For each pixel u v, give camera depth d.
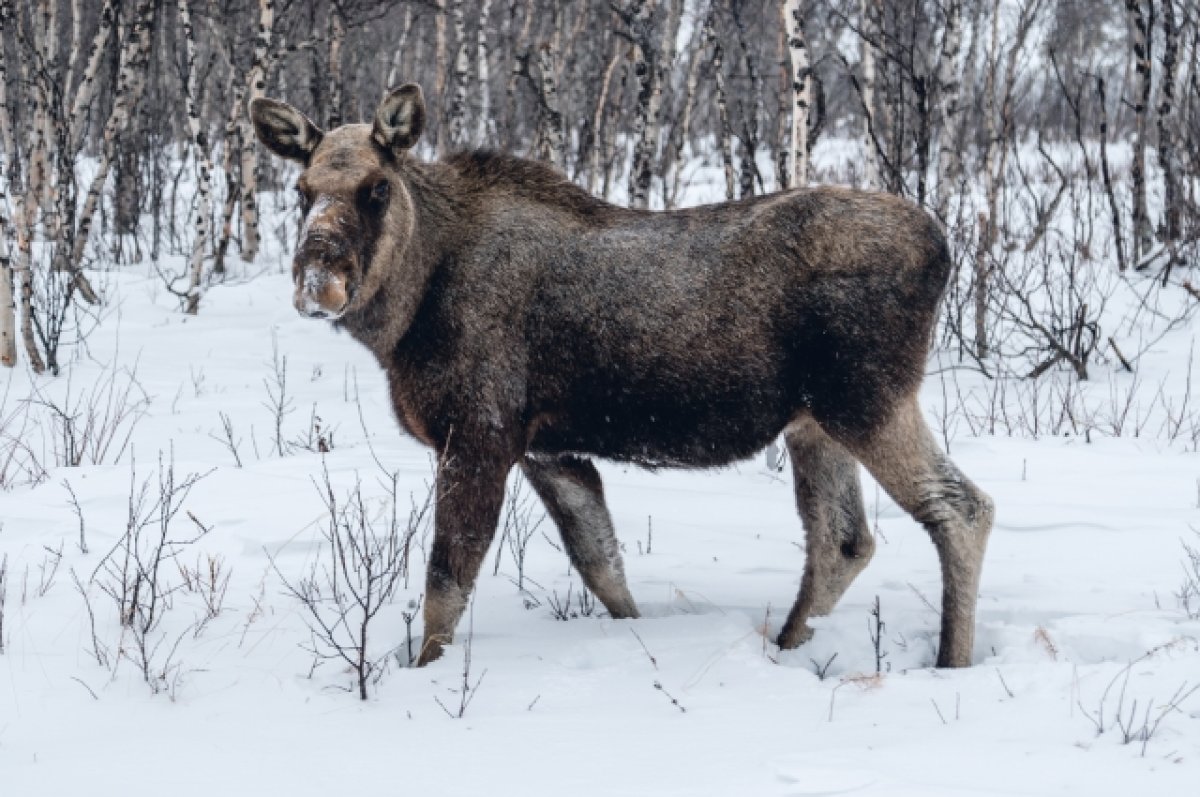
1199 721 4.06
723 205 5.46
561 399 5.45
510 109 20.08
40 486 7.78
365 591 5.96
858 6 18.31
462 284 5.37
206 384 11.77
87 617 5.52
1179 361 11.66
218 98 25.69
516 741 4.16
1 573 5.88
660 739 4.14
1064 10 26.83
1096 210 17.48
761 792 3.63
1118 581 6.12
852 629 5.54
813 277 5.19
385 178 5.17
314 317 4.84
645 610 6.04
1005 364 12.16
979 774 3.69
